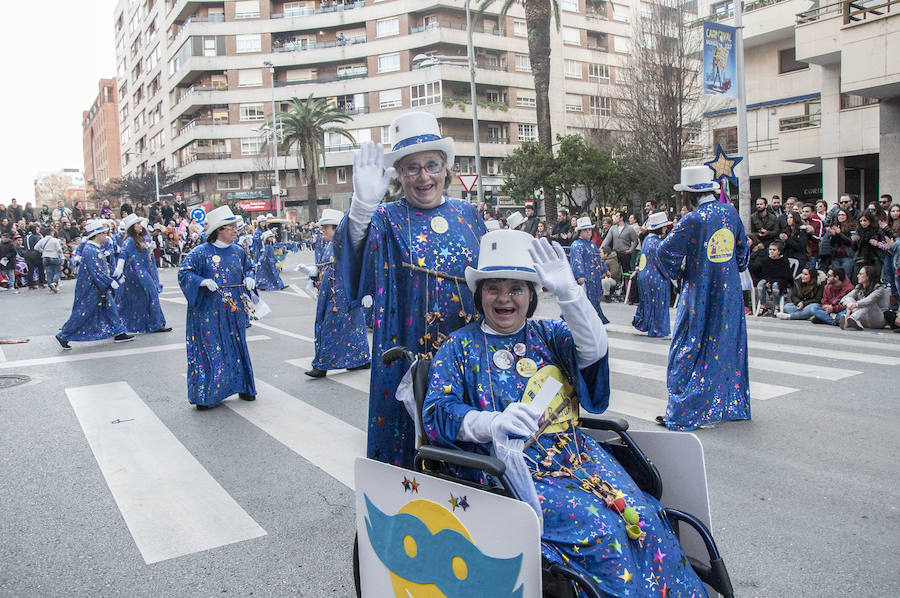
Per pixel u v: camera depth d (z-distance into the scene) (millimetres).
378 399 3271
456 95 52031
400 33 53875
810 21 22141
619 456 2979
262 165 57719
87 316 10508
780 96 28234
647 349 9633
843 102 23203
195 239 22297
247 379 7074
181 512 4379
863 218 11141
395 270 3307
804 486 4539
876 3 19344
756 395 6828
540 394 2809
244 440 5820
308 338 11195
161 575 3586
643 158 27766
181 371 8688
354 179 3072
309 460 5301
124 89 89625
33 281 21750
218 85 59219
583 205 33219
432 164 3285
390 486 2676
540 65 29422
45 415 6691
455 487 2391
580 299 2727
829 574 3428
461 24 53688
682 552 2582
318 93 56500
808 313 11516
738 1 15141
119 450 5609
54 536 4062
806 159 26781
